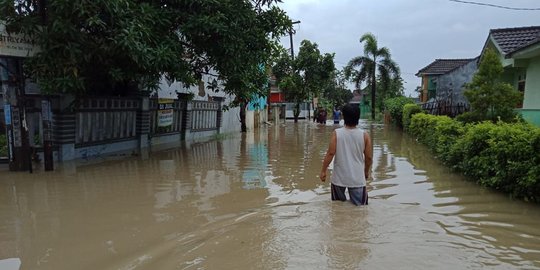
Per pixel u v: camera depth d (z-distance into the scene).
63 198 6.70
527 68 13.67
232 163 10.60
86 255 4.34
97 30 8.94
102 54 9.14
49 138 8.94
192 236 4.89
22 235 4.94
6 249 4.50
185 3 10.26
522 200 6.58
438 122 12.08
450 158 9.23
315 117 39.12
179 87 16.81
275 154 12.50
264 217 5.62
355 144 5.88
